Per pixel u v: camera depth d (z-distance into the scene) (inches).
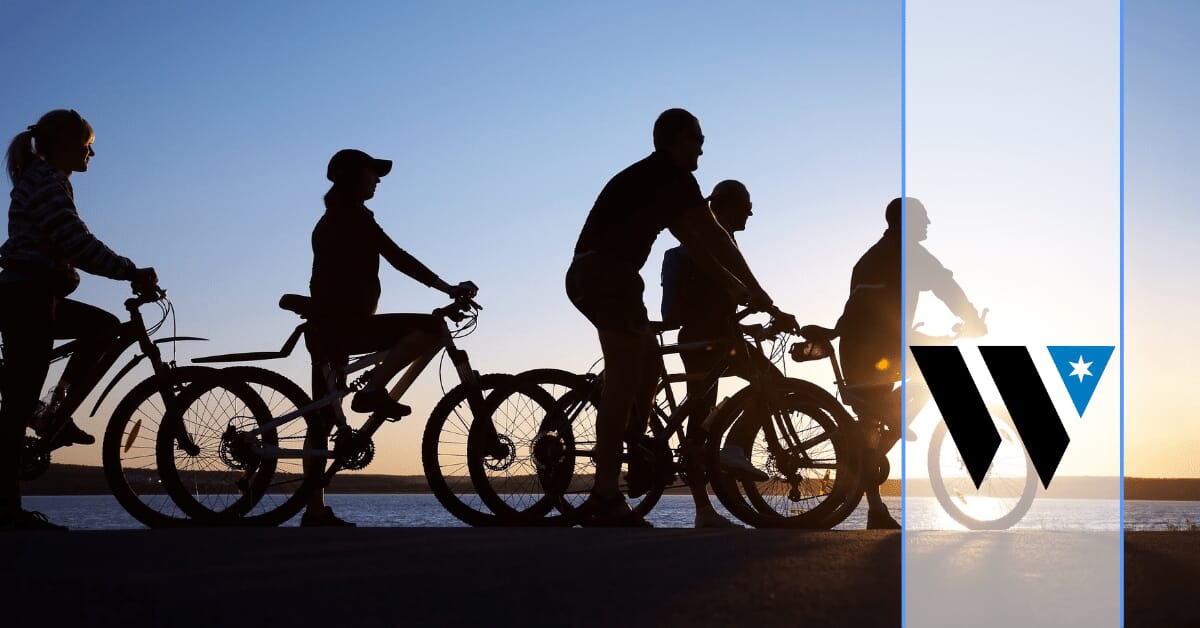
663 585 89.3
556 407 192.1
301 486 191.0
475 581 92.6
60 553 116.6
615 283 174.6
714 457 195.6
